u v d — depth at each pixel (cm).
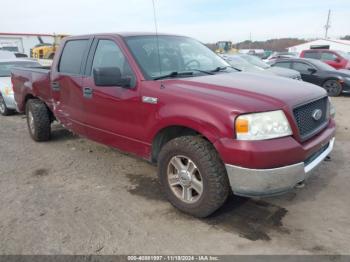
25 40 3253
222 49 2739
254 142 281
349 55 1447
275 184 288
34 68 628
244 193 296
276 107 292
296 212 343
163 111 334
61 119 519
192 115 309
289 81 379
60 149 561
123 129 391
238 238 303
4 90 834
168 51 416
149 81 361
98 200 379
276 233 308
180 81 353
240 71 439
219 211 347
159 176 355
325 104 360
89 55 446
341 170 441
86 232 316
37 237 310
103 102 409
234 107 289
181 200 340
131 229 320
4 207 366
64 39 511
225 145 288
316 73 1151
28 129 654
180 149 322
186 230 316
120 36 411
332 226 317
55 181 434
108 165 485
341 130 643
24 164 496
